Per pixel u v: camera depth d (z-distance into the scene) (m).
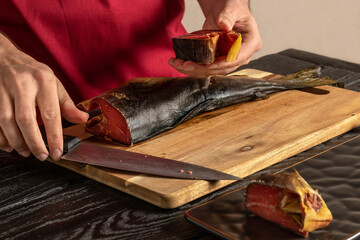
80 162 1.59
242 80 2.11
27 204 1.45
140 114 1.78
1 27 2.32
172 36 2.57
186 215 1.28
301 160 1.68
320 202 1.18
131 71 2.50
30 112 1.51
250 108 2.04
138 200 1.47
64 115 1.63
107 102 1.76
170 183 1.46
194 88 1.97
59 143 1.54
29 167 1.69
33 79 1.56
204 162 1.60
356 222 1.22
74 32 2.34
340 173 1.47
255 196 1.24
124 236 1.28
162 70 2.57
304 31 5.21
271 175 1.21
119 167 1.55
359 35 4.95
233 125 1.88
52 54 2.35
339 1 4.92
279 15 5.25
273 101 2.11
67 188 1.54
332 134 1.84
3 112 1.53
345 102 2.05
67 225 1.34
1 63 1.63
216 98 2.00
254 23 2.18
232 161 1.60
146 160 1.61
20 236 1.29
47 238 1.28
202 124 1.91
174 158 1.64
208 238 1.26
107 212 1.40
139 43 2.47
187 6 4.24
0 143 1.62
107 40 2.40
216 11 2.26
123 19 2.39
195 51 1.87
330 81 2.23
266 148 1.68
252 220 1.25
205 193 1.48
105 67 2.45
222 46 1.94
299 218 1.16
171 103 1.88
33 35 2.33
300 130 1.81
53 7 2.27
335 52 5.16
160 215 1.38
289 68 2.60
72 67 2.39
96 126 1.85
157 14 2.48
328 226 1.20
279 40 5.38
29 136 1.50
